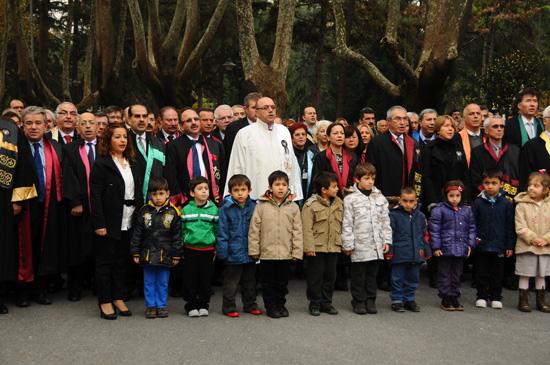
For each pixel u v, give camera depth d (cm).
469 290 766
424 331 571
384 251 635
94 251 626
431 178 794
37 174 662
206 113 761
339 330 568
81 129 702
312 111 922
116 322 591
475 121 818
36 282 688
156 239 605
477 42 2986
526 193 682
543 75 2516
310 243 626
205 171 731
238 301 693
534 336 562
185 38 1652
